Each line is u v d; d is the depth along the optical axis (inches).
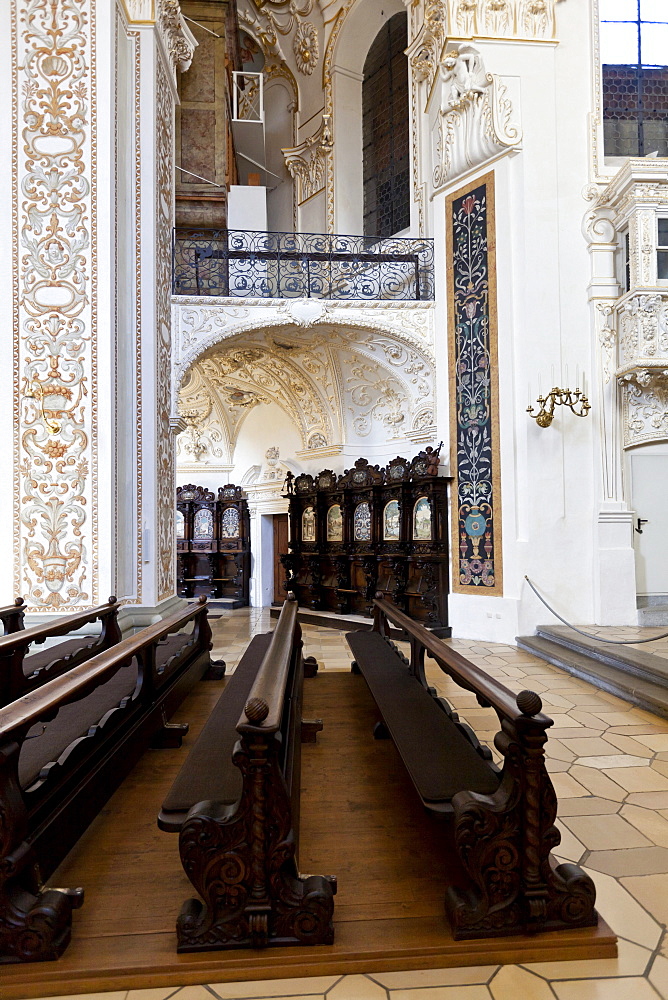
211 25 409.1
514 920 89.9
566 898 91.4
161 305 324.8
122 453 291.6
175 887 104.1
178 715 196.7
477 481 358.3
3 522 248.4
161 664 202.8
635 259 320.2
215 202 403.9
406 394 417.7
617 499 342.0
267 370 462.0
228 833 88.0
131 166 304.5
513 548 339.3
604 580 337.7
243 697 152.7
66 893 91.2
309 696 222.4
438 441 386.0
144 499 295.4
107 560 252.5
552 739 183.3
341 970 85.1
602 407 342.3
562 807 137.5
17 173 253.6
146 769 155.9
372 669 190.5
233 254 387.5
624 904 101.1
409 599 385.1
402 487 387.9
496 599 344.5
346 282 412.2
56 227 254.4
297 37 535.5
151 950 87.5
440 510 370.3
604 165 355.9
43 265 253.4
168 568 329.4
